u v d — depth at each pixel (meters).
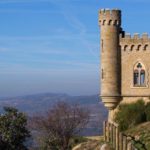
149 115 62.56
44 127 78.38
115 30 69.94
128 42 69.75
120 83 69.94
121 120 62.31
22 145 68.69
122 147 45.84
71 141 72.12
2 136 67.19
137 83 69.75
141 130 55.91
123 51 69.94
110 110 70.19
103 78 70.12
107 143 52.56
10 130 67.62
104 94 69.88
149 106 64.62
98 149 53.00
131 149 42.34
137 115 62.56
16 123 68.31
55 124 78.12
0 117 68.06
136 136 52.25
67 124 78.62
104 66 70.12
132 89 69.56
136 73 69.75
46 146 72.50
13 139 67.44
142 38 69.38
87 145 55.44
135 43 69.62
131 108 63.56
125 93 69.75
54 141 72.94
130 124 61.75
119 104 69.69
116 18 69.81
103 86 70.12
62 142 73.31
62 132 76.06
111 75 69.62
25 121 69.56
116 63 69.88
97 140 58.09
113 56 69.81
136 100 69.25
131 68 69.69
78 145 57.75
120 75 70.00
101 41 70.94
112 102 69.69
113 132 50.38
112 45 69.88
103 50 70.31
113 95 69.38
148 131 53.81
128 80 69.75
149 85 69.25
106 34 70.06
